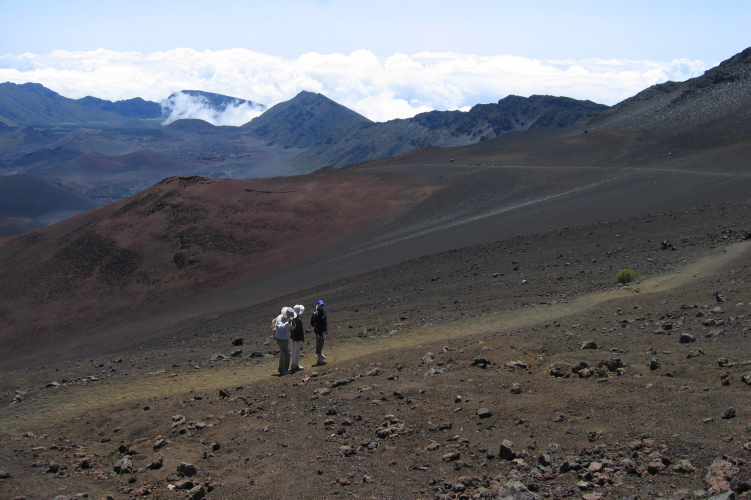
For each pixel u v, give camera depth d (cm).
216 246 7931
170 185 9788
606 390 993
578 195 7056
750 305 1502
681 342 1259
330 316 2917
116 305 7025
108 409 1352
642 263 2938
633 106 15000
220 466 920
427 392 1121
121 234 8569
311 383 1373
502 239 5422
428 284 3738
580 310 2011
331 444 942
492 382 1137
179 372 1719
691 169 7744
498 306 2356
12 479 917
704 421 788
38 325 6825
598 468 708
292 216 8519
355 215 8288
